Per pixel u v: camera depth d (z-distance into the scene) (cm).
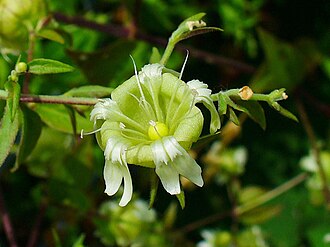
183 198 9
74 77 14
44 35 12
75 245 12
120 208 14
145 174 14
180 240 14
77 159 13
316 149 14
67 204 14
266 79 14
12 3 12
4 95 10
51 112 11
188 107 9
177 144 9
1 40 12
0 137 10
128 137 9
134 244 14
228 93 9
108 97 10
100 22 14
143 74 9
